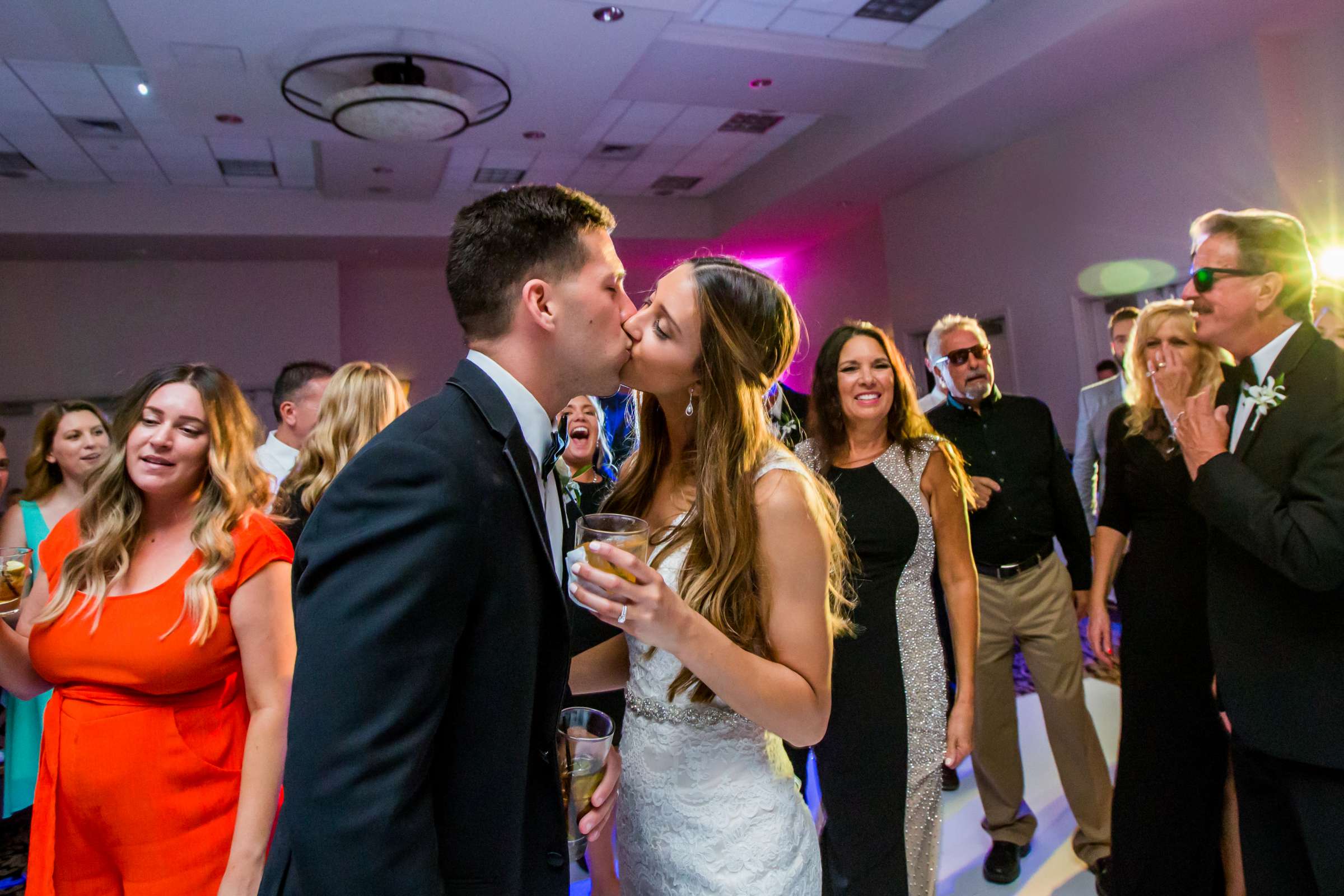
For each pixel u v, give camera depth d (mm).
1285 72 5781
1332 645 1583
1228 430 1702
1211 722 2170
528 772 999
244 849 1436
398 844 782
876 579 2047
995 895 2420
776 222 10469
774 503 1215
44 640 1494
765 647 1220
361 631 811
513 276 1034
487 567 915
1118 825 2273
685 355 1279
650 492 1514
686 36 6242
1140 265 6645
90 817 1450
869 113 7773
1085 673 4121
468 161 8984
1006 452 2742
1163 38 5793
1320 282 2926
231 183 9172
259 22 5113
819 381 2275
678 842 1271
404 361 12156
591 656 1496
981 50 6461
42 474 3307
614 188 10336
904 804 1943
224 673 1522
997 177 8039
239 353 10695
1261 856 1771
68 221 9016
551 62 5965
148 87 6539
